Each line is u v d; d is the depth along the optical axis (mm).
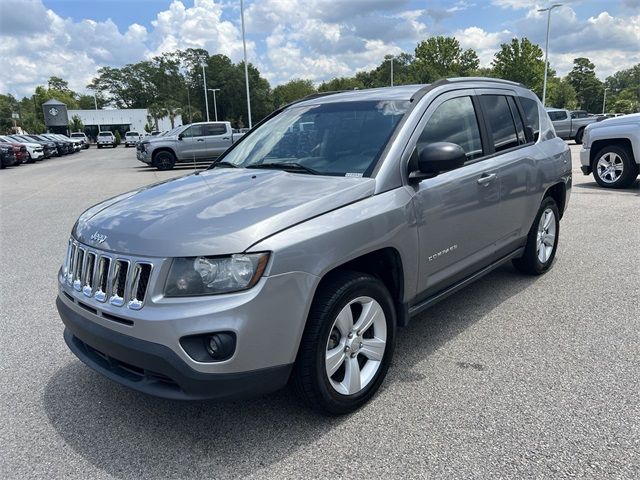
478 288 5047
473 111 4098
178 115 88938
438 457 2576
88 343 2830
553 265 5676
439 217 3467
